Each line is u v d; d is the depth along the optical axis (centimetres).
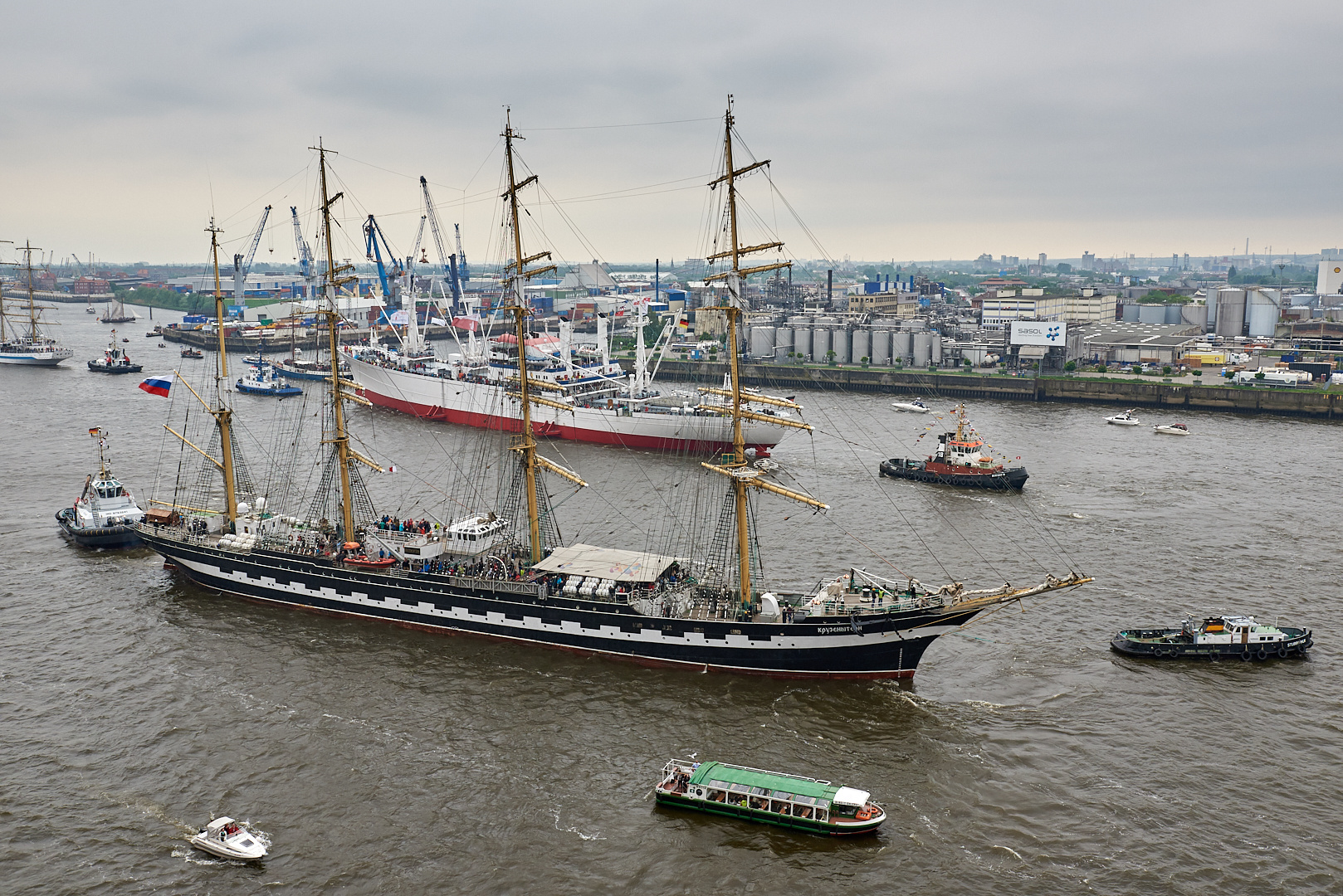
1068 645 9381
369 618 10156
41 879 6031
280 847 6375
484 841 6438
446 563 10025
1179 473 16775
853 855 6269
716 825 6612
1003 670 8888
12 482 15238
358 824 6625
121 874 6094
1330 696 8338
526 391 10650
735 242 9381
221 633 9788
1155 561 11806
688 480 15962
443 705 8294
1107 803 6800
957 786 7019
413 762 7394
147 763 7338
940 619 8394
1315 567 11569
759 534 12744
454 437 19512
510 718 8088
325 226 11281
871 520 13575
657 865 6194
